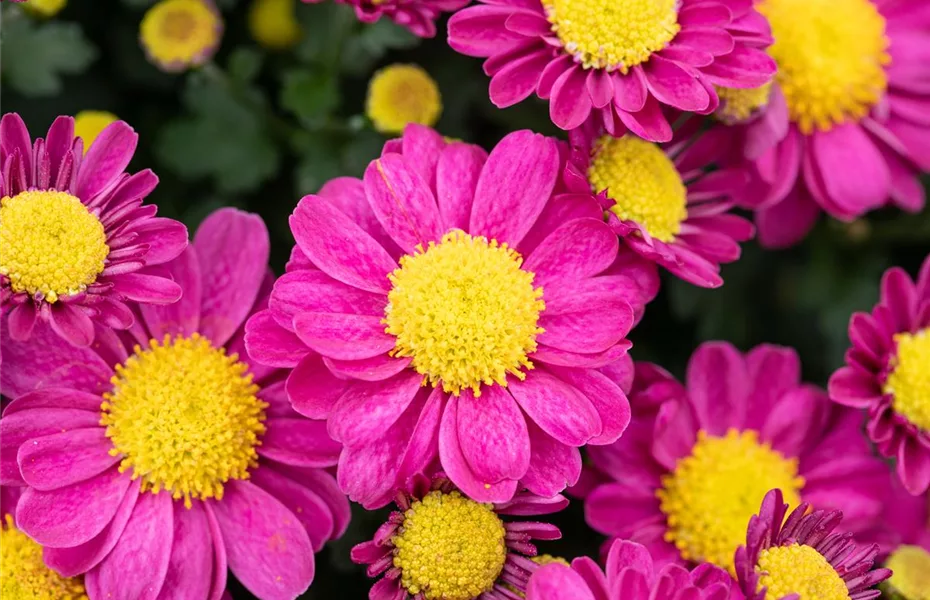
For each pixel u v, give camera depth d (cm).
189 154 30
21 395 25
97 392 25
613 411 25
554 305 25
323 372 24
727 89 27
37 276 24
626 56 26
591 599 24
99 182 25
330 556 28
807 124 30
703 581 24
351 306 25
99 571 24
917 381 27
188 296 26
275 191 31
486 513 25
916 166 30
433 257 25
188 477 25
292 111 31
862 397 28
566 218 26
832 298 32
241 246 26
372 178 25
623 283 26
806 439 28
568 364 25
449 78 31
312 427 25
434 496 25
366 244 25
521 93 26
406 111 28
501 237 26
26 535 25
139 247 24
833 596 25
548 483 25
